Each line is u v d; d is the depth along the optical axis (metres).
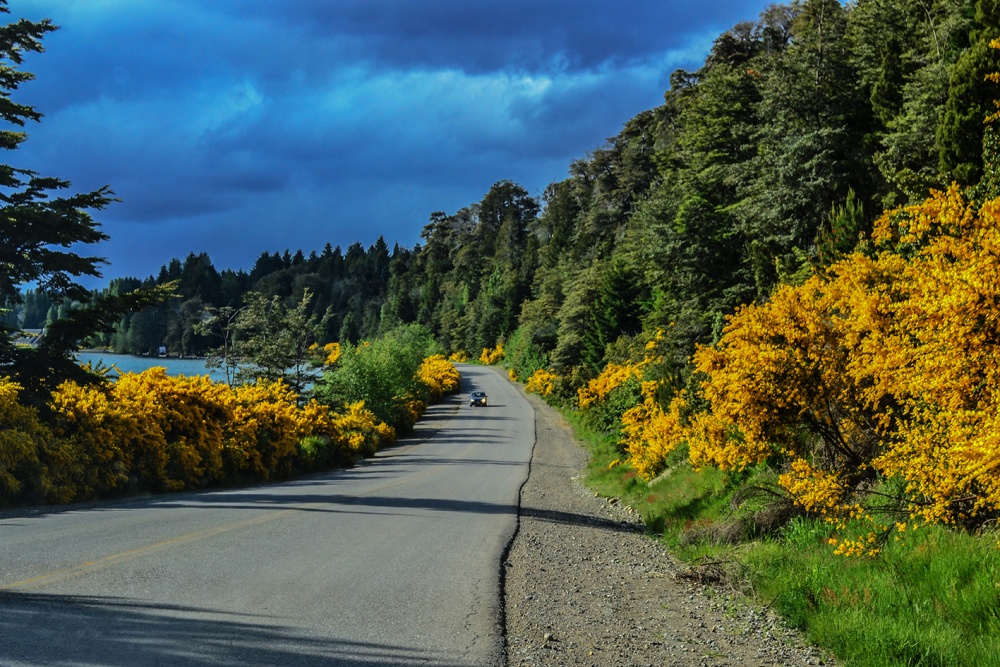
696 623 7.43
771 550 9.60
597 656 6.05
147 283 161.88
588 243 99.19
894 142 27.50
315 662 5.09
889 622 6.43
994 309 5.80
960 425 6.33
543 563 10.29
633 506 18.08
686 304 38.56
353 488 19.50
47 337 18.77
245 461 22.67
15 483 14.30
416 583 7.93
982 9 23.72
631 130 92.69
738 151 43.09
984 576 6.66
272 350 42.12
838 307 9.53
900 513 8.48
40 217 18.41
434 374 86.62
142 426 18.25
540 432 48.53
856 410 9.34
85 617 5.80
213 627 5.77
